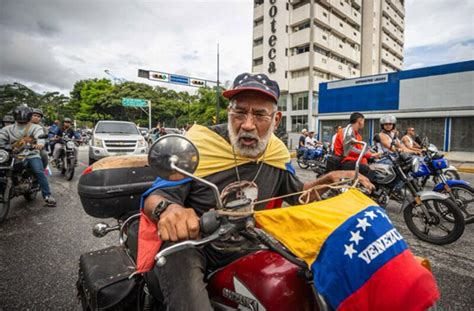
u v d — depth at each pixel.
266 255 1.29
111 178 2.01
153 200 1.19
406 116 19.03
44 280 2.69
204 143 1.44
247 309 1.18
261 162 1.54
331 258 0.99
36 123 5.06
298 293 1.15
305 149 11.52
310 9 30.48
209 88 37.44
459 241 3.72
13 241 3.57
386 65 44.53
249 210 1.10
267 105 1.40
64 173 8.23
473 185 8.21
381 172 4.35
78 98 58.03
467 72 16.75
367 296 0.95
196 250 1.30
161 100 46.28
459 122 17.38
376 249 0.99
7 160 4.27
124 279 1.63
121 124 11.21
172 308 1.17
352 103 21.61
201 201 1.40
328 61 32.53
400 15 47.31
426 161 5.30
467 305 2.33
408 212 3.82
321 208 1.10
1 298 2.40
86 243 3.51
